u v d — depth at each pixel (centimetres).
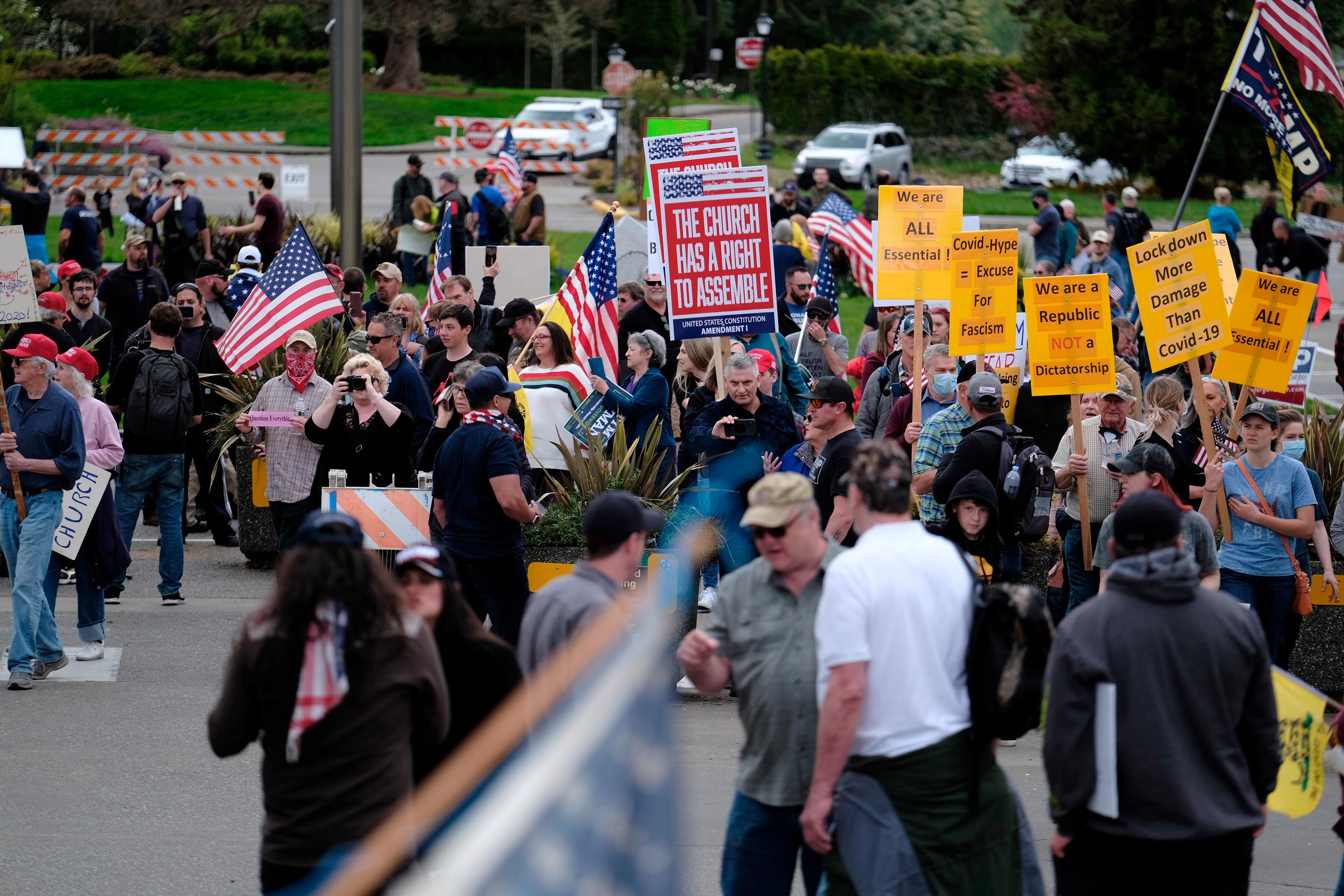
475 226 5872
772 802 1281
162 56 16450
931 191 2714
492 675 1248
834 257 6925
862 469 1240
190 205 5588
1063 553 2408
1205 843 1160
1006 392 2878
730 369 2394
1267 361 2414
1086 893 1186
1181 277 2400
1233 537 2258
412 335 3650
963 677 1216
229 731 1135
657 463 2527
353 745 1094
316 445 2859
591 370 3006
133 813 1828
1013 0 18012
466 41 18038
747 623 1305
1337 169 11200
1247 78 3700
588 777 350
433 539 2377
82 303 3747
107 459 2502
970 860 1205
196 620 2822
